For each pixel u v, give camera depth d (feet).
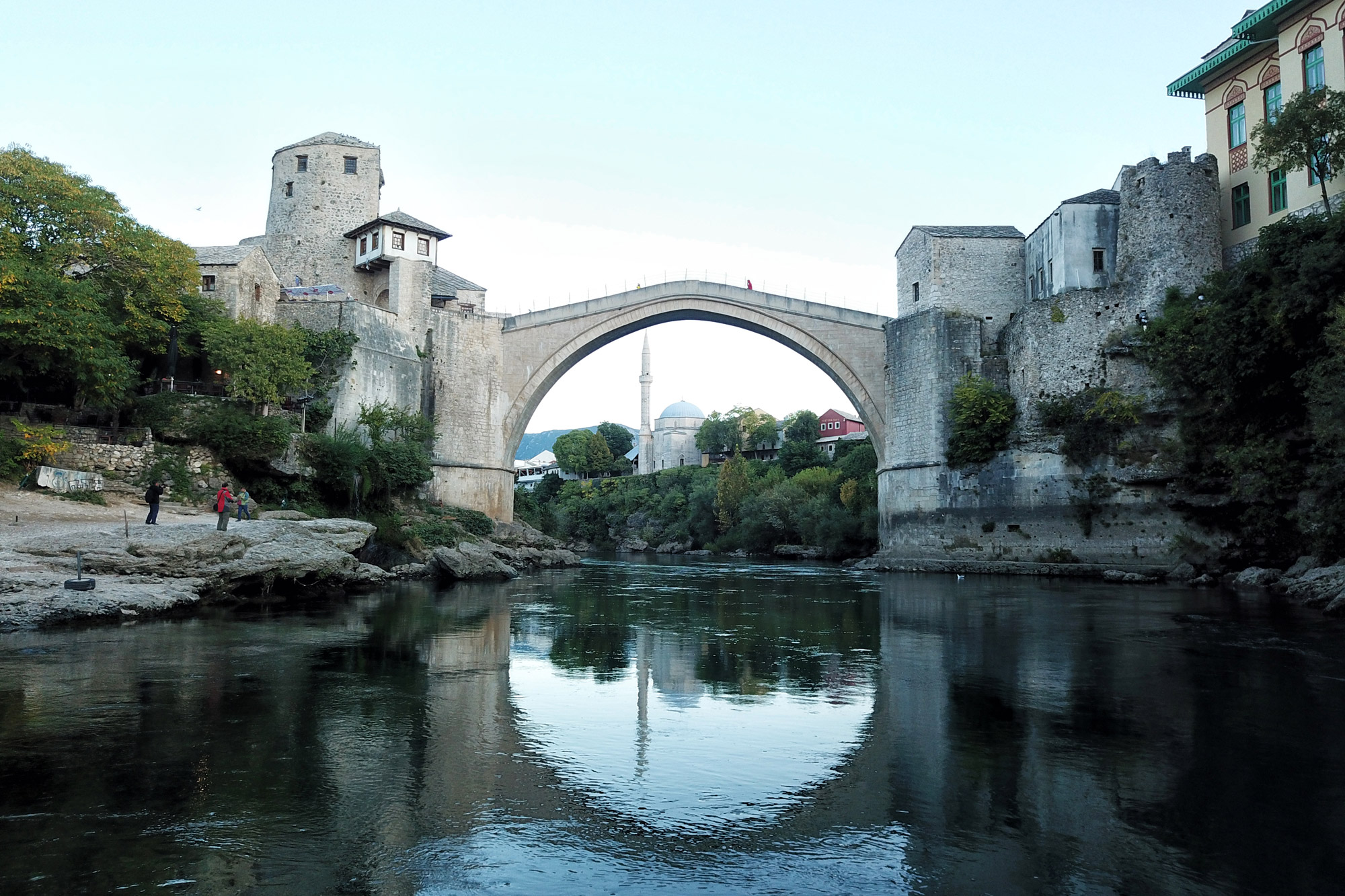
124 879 18.38
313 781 25.41
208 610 64.13
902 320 162.09
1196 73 125.90
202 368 128.36
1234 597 88.69
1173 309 115.75
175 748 28.09
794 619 71.61
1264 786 26.32
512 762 28.09
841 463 257.14
